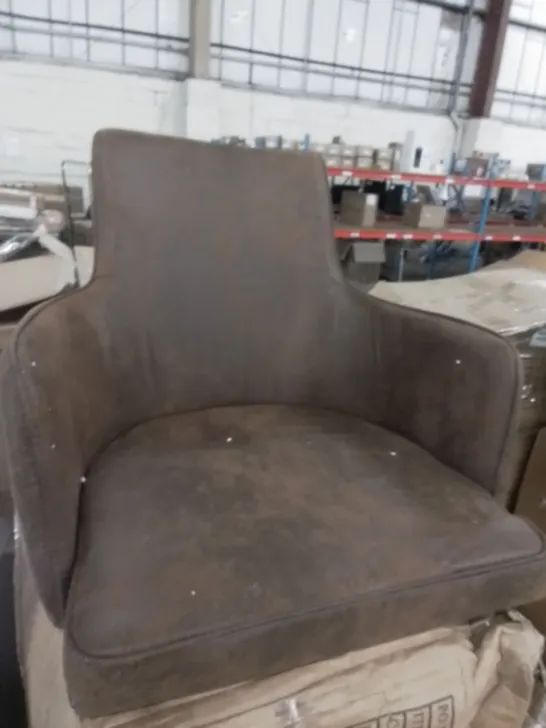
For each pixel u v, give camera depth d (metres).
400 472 0.79
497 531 0.69
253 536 0.63
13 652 0.89
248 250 1.00
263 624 0.55
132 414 0.89
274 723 0.63
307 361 1.03
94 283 0.87
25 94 3.54
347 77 4.48
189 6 3.77
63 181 3.25
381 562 0.62
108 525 0.64
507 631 0.79
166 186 0.94
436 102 4.89
